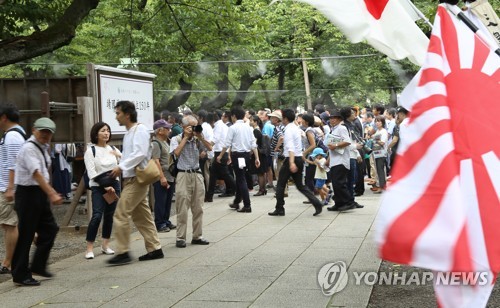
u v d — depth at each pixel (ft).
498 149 12.21
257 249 29.76
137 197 27.50
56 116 36.50
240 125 42.16
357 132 50.01
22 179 23.65
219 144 46.52
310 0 16.43
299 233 33.71
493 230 11.79
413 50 16.11
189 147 30.99
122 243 27.45
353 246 29.71
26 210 23.79
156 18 59.52
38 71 77.61
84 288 23.48
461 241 11.05
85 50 74.08
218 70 92.73
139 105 40.91
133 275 25.32
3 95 37.45
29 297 22.48
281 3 99.30
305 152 41.27
